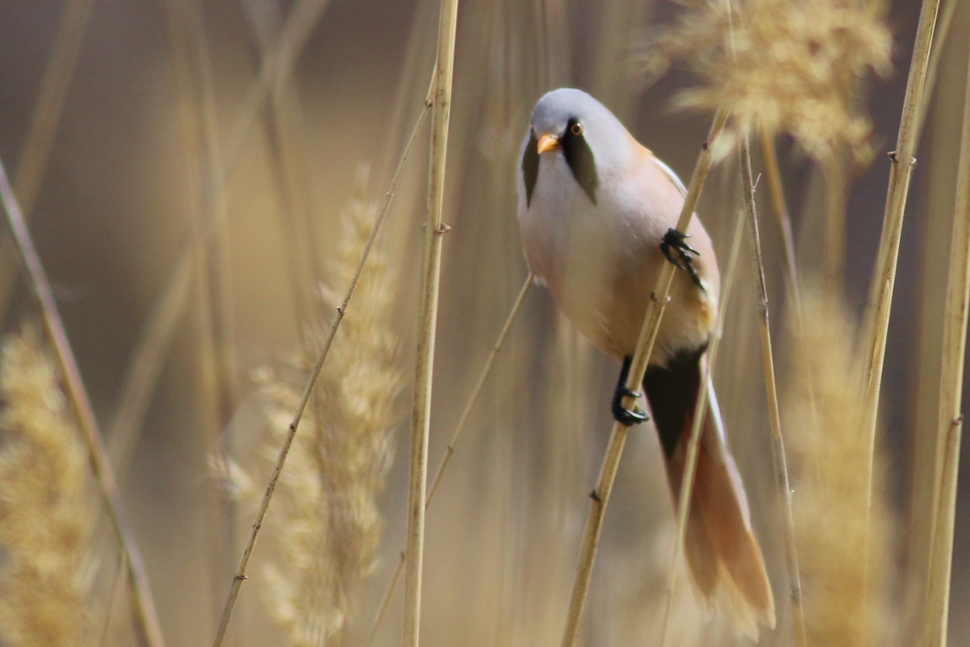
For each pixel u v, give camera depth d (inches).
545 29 139.6
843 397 134.3
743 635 137.9
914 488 137.6
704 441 137.6
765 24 135.1
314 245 140.6
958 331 135.4
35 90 247.9
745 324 139.9
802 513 134.3
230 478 137.6
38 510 135.1
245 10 141.0
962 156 135.4
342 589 135.9
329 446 135.9
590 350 140.0
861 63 135.3
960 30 137.7
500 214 139.9
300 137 140.9
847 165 136.7
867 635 134.2
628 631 139.2
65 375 136.9
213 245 140.2
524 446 139.7
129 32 249.8
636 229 136.8
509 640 138.9
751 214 136.2
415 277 141.2
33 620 135.0
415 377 135.2
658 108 207.8
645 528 139.7
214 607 138.6
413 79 140.3
